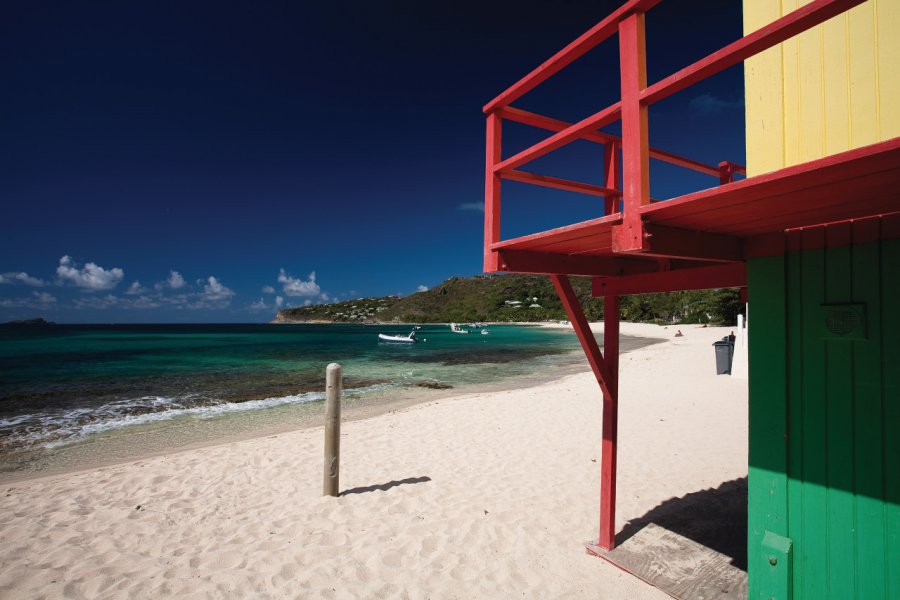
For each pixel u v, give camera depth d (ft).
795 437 7.70
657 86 6.01
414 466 19.07
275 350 107.86
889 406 6.72
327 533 13.17
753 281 8.14
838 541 7.25
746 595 9.89
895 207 5.87
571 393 36.40
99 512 14.64
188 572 11.14
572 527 13.46
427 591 10.49
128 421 32.37
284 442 23.20
